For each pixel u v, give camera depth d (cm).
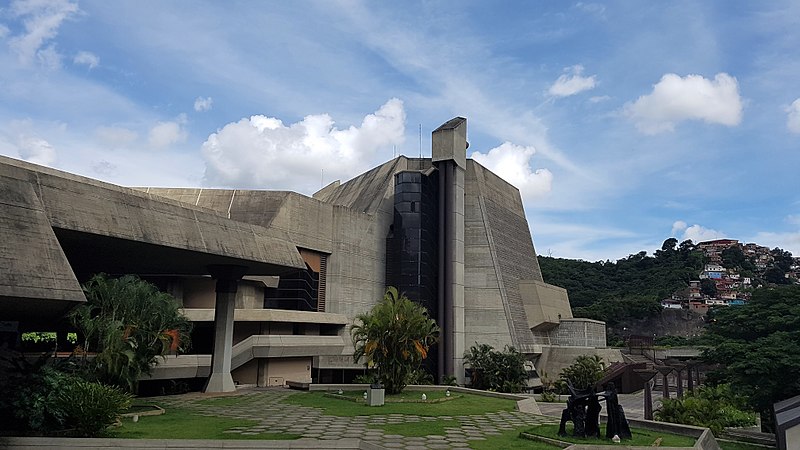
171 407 2709
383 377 3494
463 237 5588
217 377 3381
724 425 3134
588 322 6366
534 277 6800
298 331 4616
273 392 3528
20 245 1669
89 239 2259
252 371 4153
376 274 5444
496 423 2505
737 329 3694
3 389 1769
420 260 5288
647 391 3241
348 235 5191
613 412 2041
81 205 2139
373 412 2738
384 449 1789
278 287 4662
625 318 11419
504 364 4847
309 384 3756
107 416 1831
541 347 5994
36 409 1747
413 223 5359
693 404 3241
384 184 5825
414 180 5447
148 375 2653
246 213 4591
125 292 2370
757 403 3297
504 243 6134
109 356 2222
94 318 2305
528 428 2300
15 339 2892
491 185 6406
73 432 1797
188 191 4794
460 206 5575
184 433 1941
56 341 3105
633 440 2012
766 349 3123
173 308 2561
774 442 2897
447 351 5200
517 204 7119
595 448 1823
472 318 5606
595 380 5253
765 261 19038
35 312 1970
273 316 4084
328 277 5003
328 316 4681
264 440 1802
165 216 2528
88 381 2053
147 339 2422
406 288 5250
